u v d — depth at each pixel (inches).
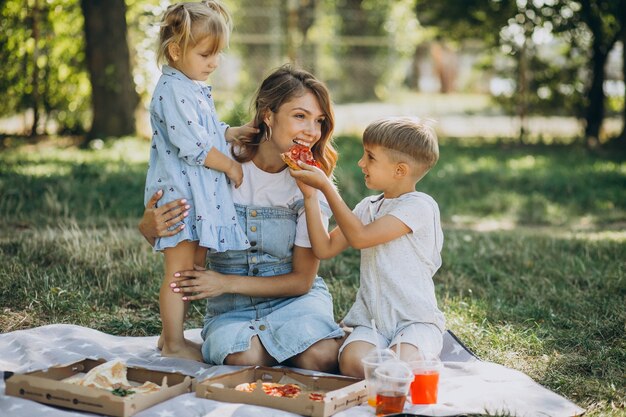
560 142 540.1
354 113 735.7
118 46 470.6
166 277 145.9
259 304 148.9
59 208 265.6
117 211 274.1
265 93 145.9
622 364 152.6
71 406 117.9
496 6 520.4
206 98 149.8
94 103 475.5
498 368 143.2
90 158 395.9
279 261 150.9
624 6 485.1
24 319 171.5
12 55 453.7
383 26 906.1
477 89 1189.7
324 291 155.2
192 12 143.9
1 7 440.5
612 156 476.4
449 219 311.4
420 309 137.8
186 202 142.0
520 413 124.0
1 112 466.0
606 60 523.5
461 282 209.0
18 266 196.4
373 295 140.1
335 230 144.9
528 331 171.8
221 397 121.9
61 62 473.7
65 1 460.4
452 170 407.8
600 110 530.6
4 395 121.6
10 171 329.4
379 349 123.6
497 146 525.3
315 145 150.2
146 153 423.2
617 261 224.4
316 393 121.4
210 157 143.0
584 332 169.6
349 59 921.5
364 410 121.8
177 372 129.5
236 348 138.7
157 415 116.0
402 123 141.8
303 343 139.4
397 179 142.9
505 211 329.7
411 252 139.9
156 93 144.9
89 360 133.4
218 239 143.6
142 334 169.3
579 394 139.5
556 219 318.0
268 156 147.6
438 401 127.1
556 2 503.5
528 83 543.2
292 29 609.0
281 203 149.3
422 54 1195.3
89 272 200.2
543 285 204.4
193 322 178.1
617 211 332.5
